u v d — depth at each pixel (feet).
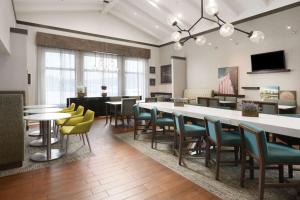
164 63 34.19
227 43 24.41
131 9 27.32
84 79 27.91
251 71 21.90
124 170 9.75
